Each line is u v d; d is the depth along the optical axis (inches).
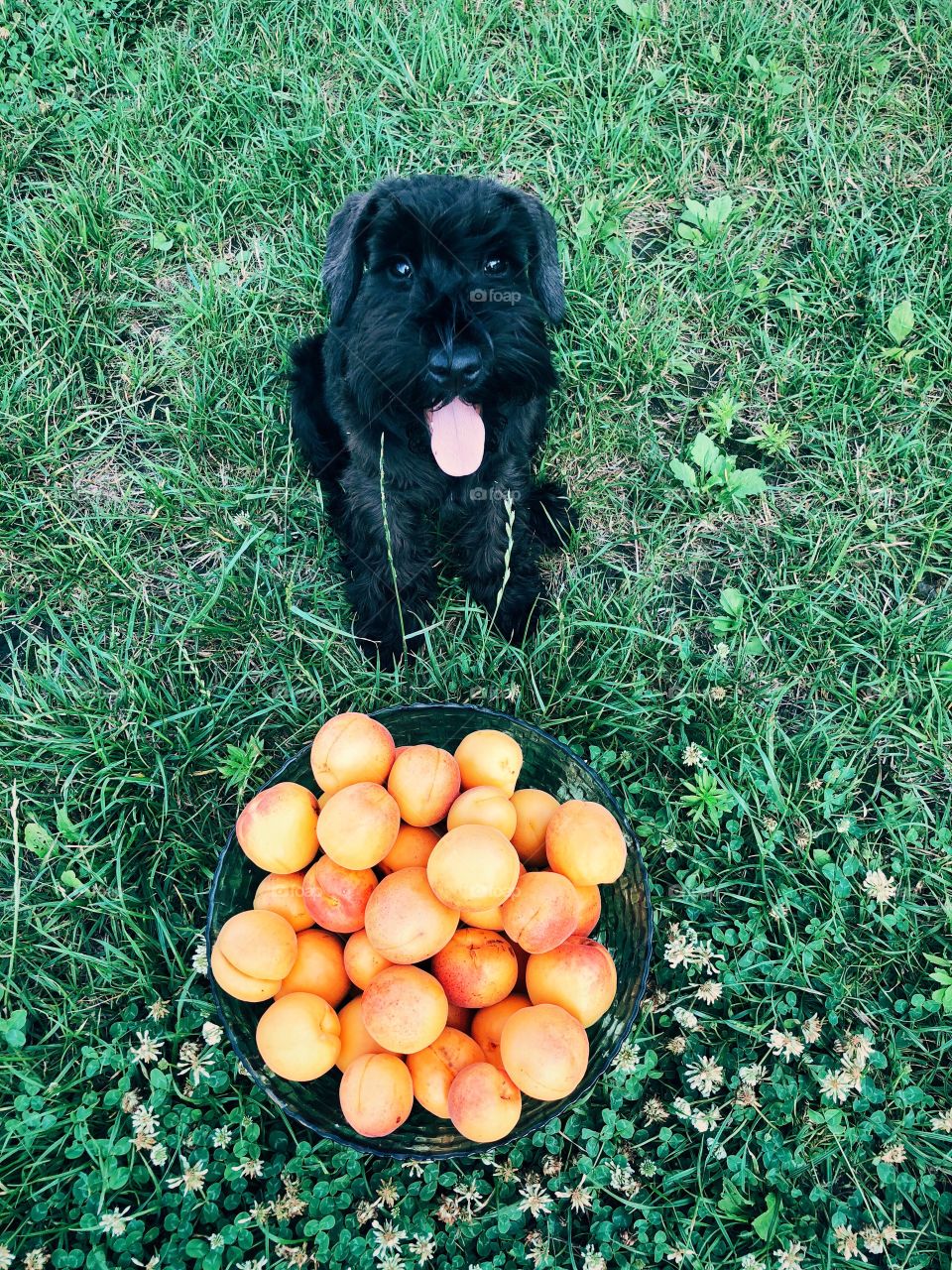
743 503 36.6
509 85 42.3
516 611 34.4
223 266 38.6
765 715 32.4
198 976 28.3
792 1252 25.1
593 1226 25.7
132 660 32.9
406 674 33.2
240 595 34.3
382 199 29.6
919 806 31.7
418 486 31.9
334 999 25.2
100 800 30.0
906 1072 27.6
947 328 38.5
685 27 44.5
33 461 35.6
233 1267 24.9
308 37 43.5
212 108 41.3
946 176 42.2
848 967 29.2
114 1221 24.5
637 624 33.4
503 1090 22.5
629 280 39.2
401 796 24.8
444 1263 25.5
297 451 36.0
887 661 33.6
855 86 44.3
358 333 29.5
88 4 43.9
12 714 31.9
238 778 30.3
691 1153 27.0
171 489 35.5
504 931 24.8
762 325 39.8
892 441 37.0
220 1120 26.6
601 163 41.1
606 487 36.7
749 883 29.9
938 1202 26.8
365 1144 24.7
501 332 28.6
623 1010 26.1
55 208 39.5
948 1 45.2
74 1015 27.9
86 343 37.5
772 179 42.5
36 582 34.6
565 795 29.0
